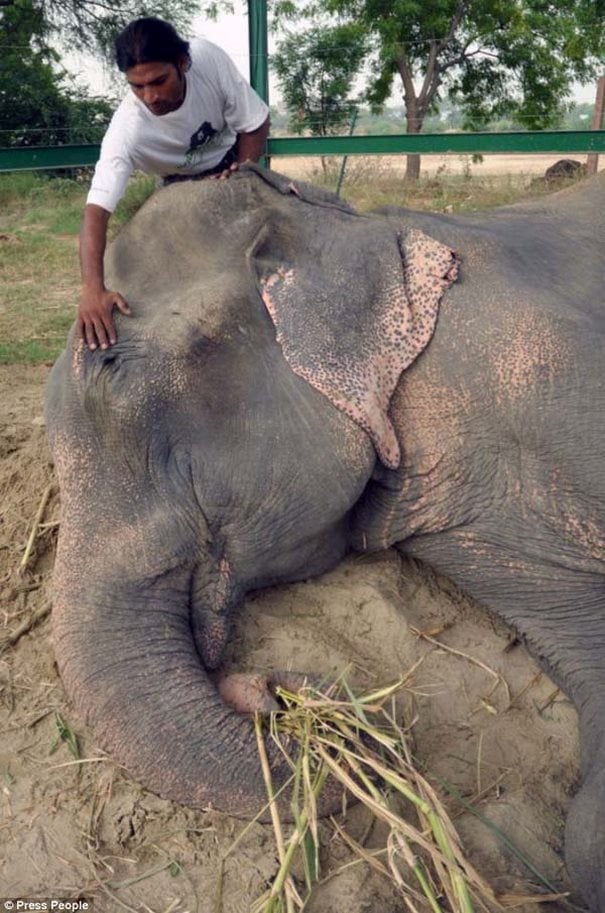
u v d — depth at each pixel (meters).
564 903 2.96
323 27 21.22
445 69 23.30
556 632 3.56
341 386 3.32
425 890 2.57
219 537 3.29
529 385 3.42
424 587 3.83
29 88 21.12
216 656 3.31
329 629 3.55
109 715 2.90
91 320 3.30
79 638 3.01
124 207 4.09
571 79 23.39
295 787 2.74
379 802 2.70
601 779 2.95
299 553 3.48
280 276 3.45
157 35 3.74
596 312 3.71
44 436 4.67
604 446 3.37
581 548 3.49
